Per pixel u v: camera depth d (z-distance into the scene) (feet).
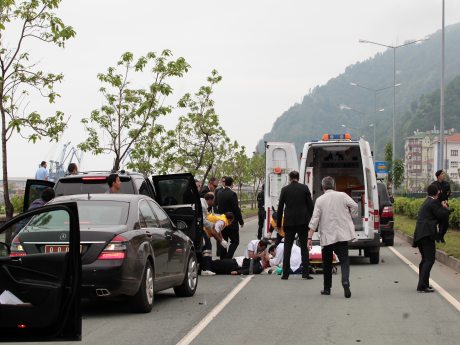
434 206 46.55
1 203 110.11
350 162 73.61
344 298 44.01
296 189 54.03
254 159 235.20
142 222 38.91
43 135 59.21
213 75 129.39
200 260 57.88
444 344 30.07
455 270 61.26
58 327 22.25
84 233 35.45
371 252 66.03
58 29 56.54
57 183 47.16
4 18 56.65
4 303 22.67
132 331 32.94
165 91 86.84
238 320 35.99
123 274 35.47
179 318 36.55
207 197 61.26
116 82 88.33
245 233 118.52
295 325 34.60
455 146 642.22
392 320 36.01
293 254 58.08
